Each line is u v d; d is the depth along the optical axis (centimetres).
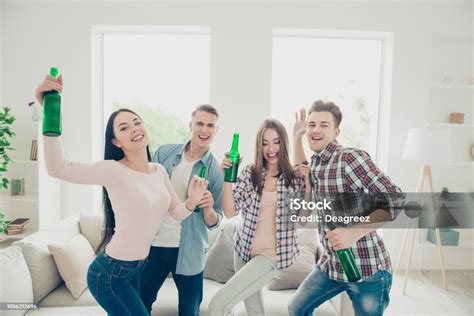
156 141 293
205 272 194
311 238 192
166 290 183
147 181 119
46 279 171
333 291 146
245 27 261
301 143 156
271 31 261
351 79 286
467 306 196
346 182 136
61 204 281
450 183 266
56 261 174
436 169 266
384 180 131
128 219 116
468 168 263
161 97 291
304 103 287
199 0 259
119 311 122
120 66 290
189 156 157
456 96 262
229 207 141
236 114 262
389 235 261
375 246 136
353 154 135
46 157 102
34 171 282
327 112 141
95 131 282
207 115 150
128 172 116
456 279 235
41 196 260
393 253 261
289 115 285
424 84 262
